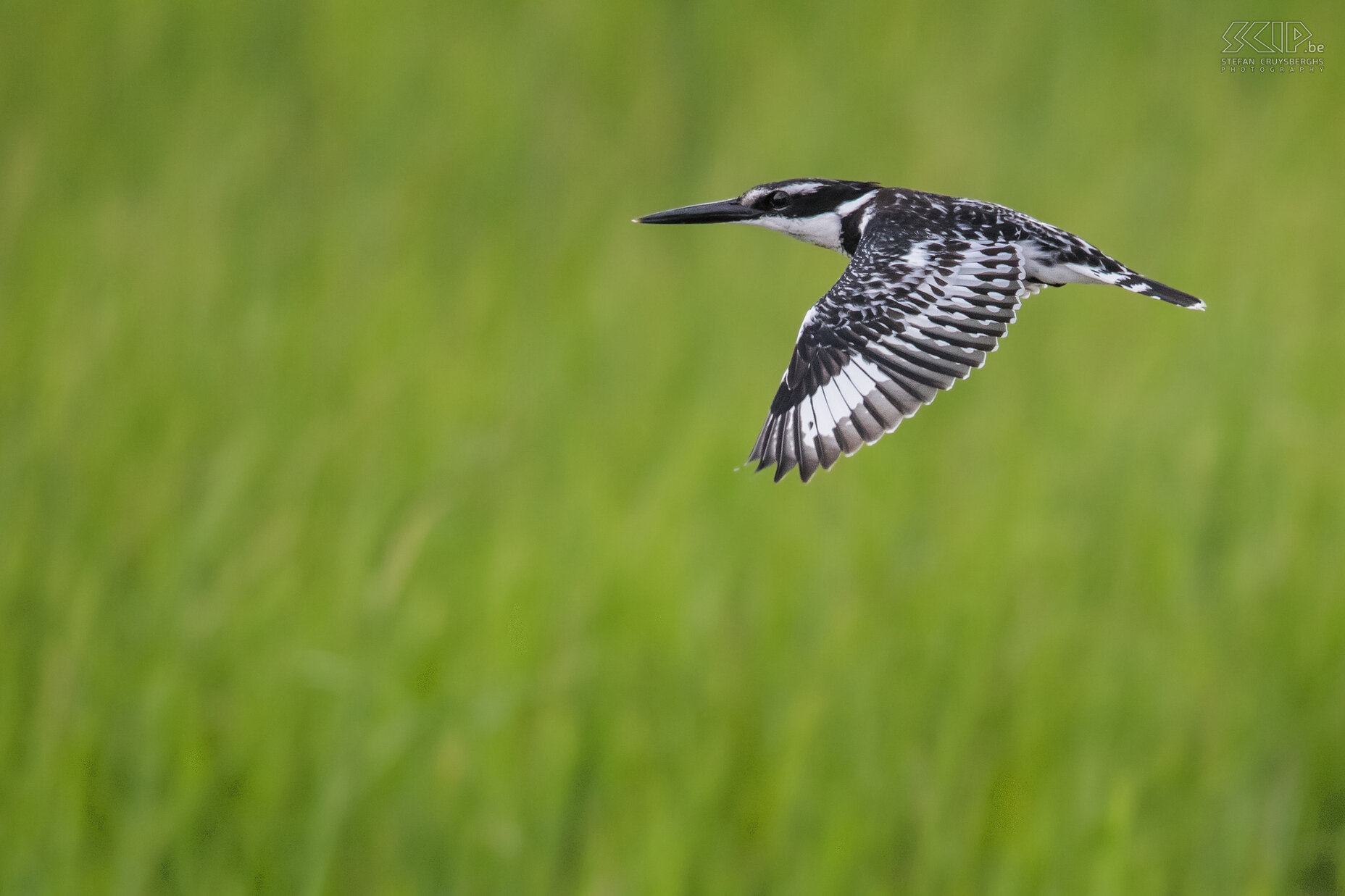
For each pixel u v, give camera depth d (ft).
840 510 36.42
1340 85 61.72
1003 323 23.76
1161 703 31.53
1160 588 34.65
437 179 56.59
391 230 52.47
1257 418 40.68
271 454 37.50
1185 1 65.82
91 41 62.49
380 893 27.81
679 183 58.39
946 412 41.86
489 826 28.04
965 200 27.55
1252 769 30.53
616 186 57.41
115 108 60.44
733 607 32.83
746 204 31.01
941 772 29.04
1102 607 33.88
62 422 38.24
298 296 47.16
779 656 31.50
